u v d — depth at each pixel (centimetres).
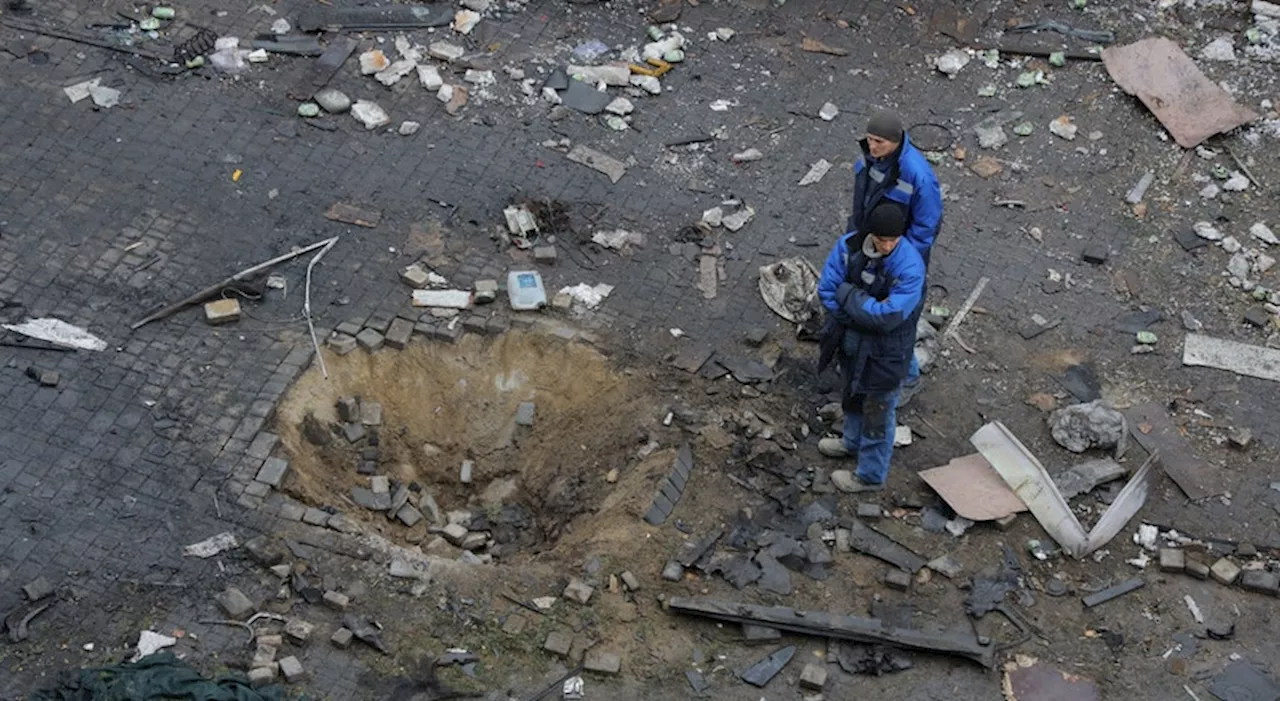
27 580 795
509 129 1097
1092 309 1006
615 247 1017
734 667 789
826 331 831
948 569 839
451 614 802
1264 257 1039
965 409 940
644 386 933
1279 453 919
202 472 858
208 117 1079
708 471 886
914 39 1201
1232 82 1173
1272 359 973
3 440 860
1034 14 1227
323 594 801
